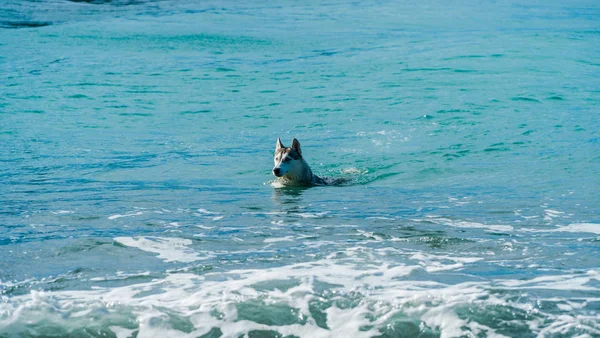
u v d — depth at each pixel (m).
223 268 8.92
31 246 10.13
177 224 11.73
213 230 11.22
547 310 7.31
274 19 55.56
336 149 20.73
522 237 10.55
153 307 7.59
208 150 20.92
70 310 7.55
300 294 7.84
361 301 7.64
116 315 7.45
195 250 9.90
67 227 11.50
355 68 35.78
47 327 7.20
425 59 37.69
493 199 14.02
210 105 28.19
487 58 37.50
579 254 9.52
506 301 7.52
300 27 51.31
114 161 19.38
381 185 16.28
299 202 14.05
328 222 11.85
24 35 46.50
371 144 21.27
